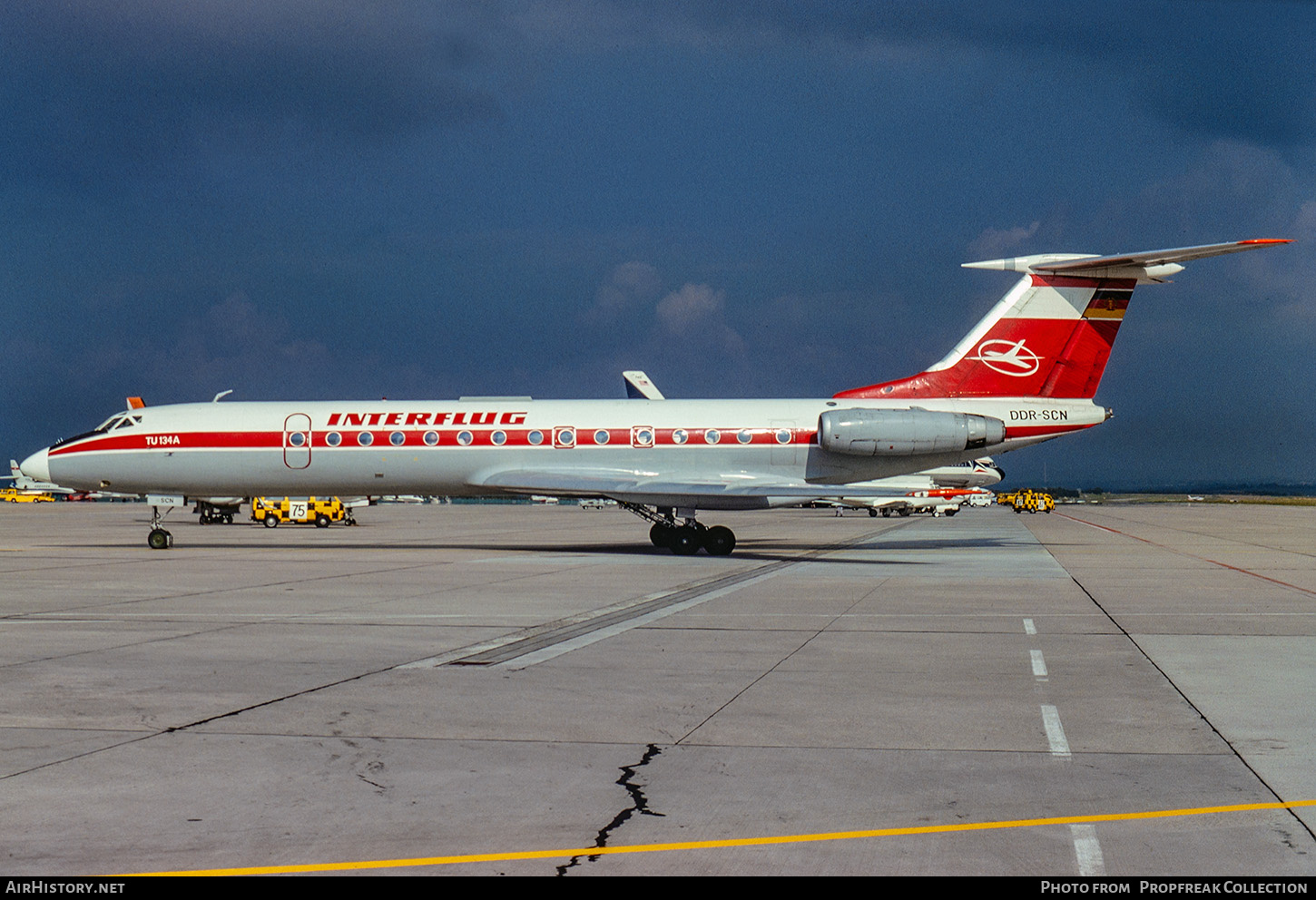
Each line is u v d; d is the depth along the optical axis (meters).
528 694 11.88
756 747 9.56
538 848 7.01
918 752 9.37
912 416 34.47
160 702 11.41
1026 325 35.88
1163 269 35.09
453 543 44.44
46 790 8.21
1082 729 10.18
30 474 37.78
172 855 6.88
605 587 24.02
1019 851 6.93
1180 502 158.00
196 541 45.47
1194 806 7.82
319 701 11.48
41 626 17.47
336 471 36.62
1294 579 25.95
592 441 35.97
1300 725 10.36
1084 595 22.12
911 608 19.94
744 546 39.94
